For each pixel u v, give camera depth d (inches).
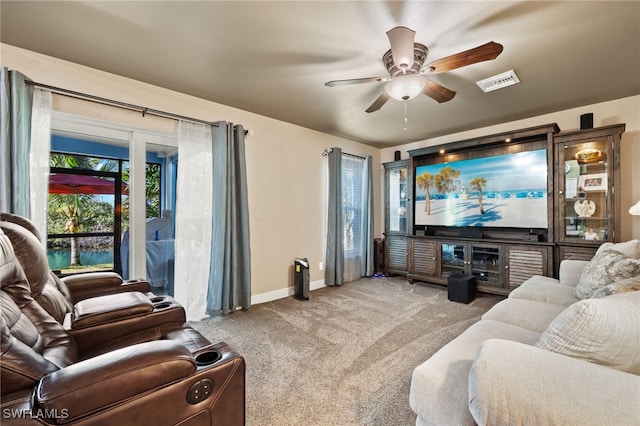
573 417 27.1
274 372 77.7
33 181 85.0
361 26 73.7
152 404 35.0
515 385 30.9
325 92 113.8
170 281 119.9
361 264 192.5
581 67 94.4
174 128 115.8
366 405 64.4
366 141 193.5
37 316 49.6
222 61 91.4
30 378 33.9
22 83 81.4
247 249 129.0
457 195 166.1
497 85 106.9
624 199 121.1
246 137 136.0
